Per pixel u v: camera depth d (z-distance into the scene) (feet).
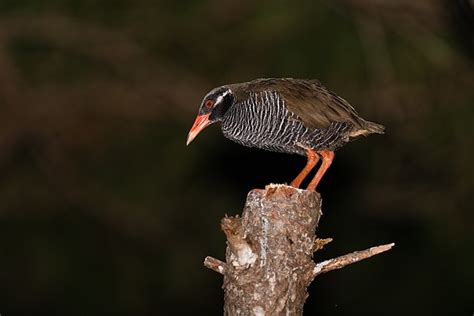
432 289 58.65
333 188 58.29
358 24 53.57
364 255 25.95
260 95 32.68
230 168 59.82
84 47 58.03
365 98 54.65
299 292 25.71
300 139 32.83
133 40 58.34
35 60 58.59
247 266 25.30
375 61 53.52
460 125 55.01
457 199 56.65
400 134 55.42
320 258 59.00
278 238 25.58
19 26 57.16
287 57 54.90
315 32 54.54
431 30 51.49
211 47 57.11
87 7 58.23
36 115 59.21
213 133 59.21
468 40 48.29
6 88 58.23
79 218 63.26
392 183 57.36
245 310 25.40
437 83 54.60
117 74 59.06
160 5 57.67
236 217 26.00
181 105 58.08
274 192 26.00
